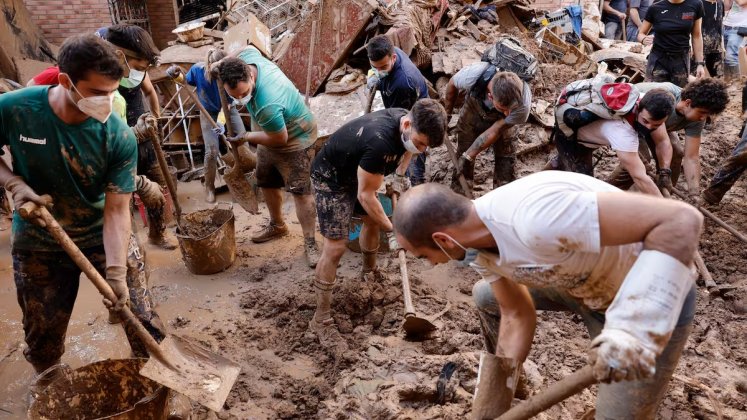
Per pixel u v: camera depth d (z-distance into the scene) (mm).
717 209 5379
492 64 4605
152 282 4508
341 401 3133
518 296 2412
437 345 3623
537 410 1979
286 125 4340
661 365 2129
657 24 7031
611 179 4879
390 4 6730
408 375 3270
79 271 3016
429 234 1992
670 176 4668
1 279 4504
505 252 1957
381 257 4785
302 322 3947
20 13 8125
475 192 5633
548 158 6305
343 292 4109
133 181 2820
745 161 4980
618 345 1654
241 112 6445
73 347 3758
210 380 2807
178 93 6383
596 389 3211
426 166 5773
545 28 7727
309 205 4641
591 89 4086
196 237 4602
